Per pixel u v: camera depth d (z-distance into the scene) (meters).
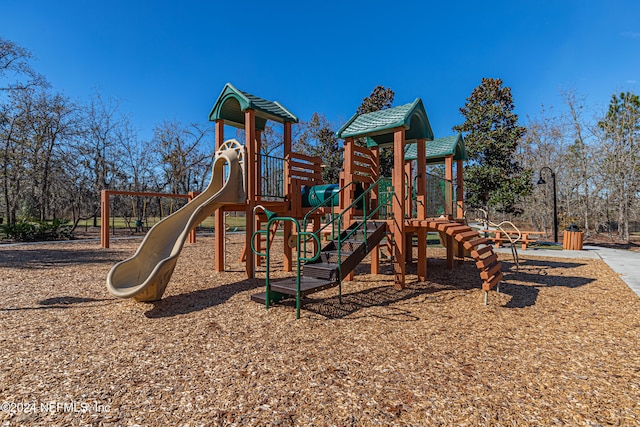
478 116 16.95
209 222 28.50
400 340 3.64
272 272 7.66
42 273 7.28
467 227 6.22
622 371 2.93
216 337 3.71
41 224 15.33
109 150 21.48
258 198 7.23
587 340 3.66
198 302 5.11
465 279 7.05
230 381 2.74
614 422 2.20
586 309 4.84
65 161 18.45
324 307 4.91
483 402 2.44
